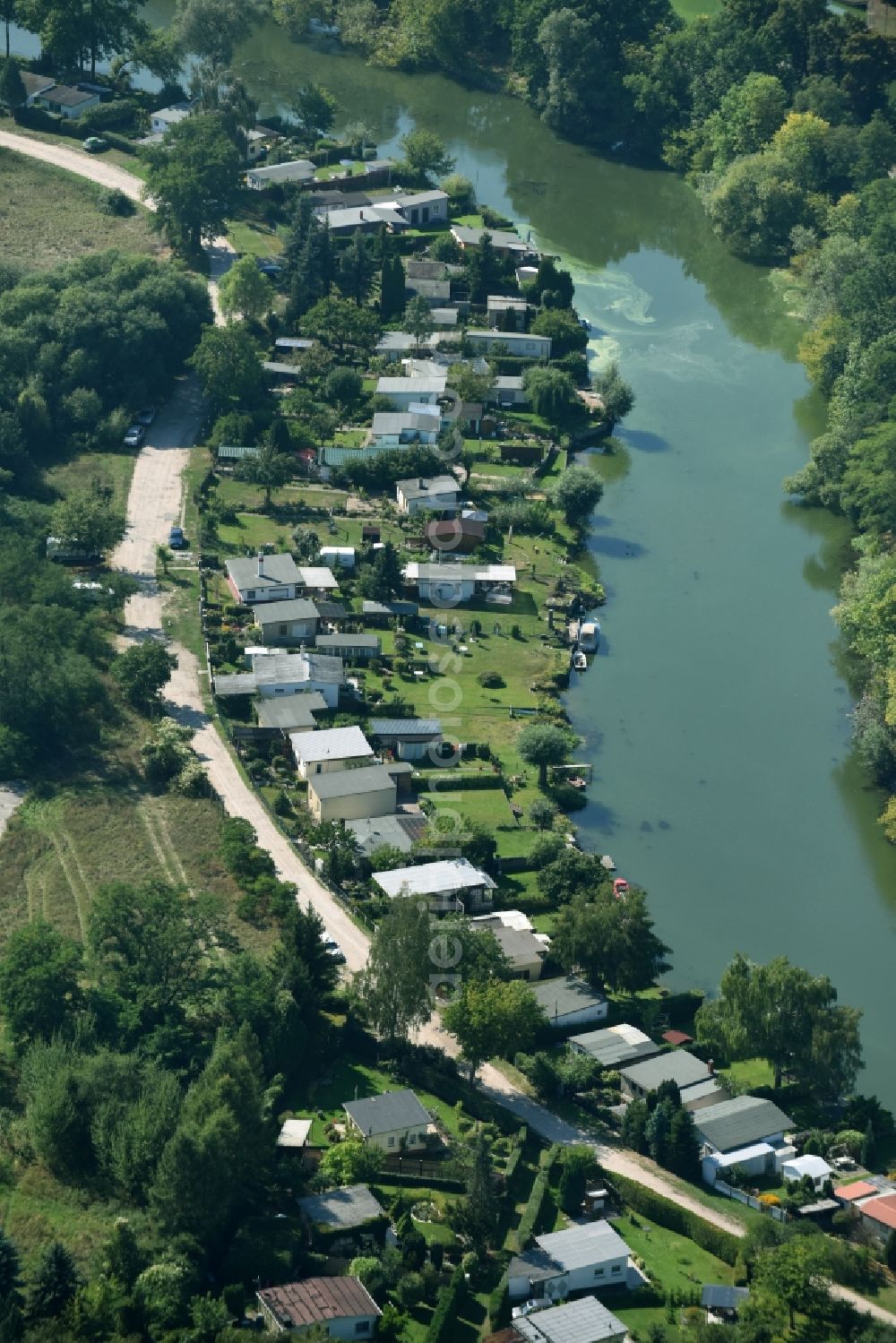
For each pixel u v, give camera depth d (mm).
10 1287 196375
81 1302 192500
